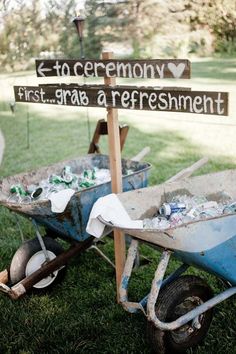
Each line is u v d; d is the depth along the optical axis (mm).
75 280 4082
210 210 3201
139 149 8109
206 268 3002
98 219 3051
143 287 3883
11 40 11891
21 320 3533
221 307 3545
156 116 10734
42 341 3285
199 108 2771
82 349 3193
